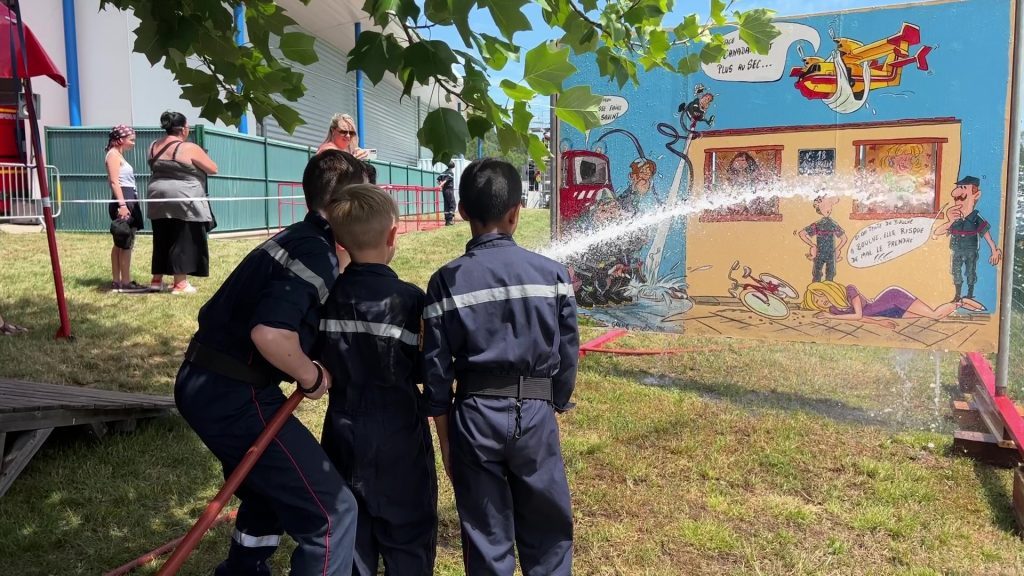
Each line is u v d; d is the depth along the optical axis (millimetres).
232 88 3285
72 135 13445
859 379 5379
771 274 5098
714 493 3496
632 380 5332
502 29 1999
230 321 2203
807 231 4977
